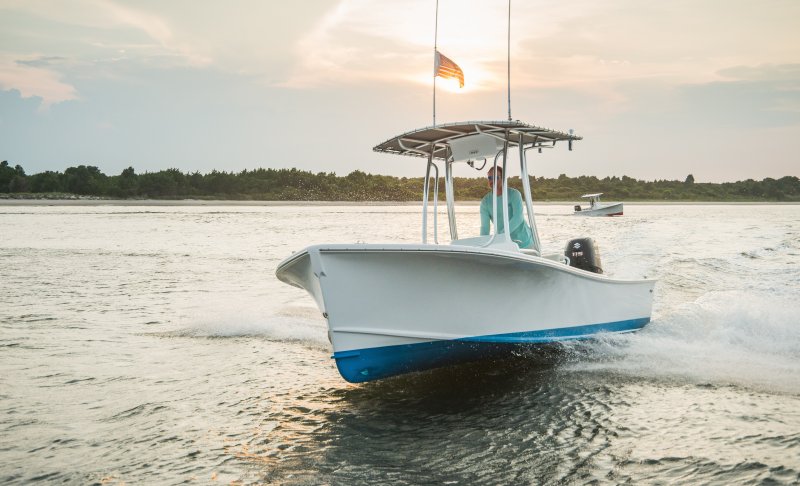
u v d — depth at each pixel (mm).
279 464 4512
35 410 5613
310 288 6984
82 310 10406
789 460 4363
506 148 6945
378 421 5422
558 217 52469
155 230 32094
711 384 6309
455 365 6832
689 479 4125
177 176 122938
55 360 7320
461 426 5277
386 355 6270
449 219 7879
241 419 5461
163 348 8008
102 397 6020
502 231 7164
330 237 26203
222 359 7508
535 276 6617
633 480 4152
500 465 4461
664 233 28375
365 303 5988
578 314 7398
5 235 28047
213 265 17000
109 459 4578
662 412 5488
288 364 7324
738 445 4664
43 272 15352
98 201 105125
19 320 9523
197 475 4320
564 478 4223
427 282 6109
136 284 13453
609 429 5109
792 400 5750
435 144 7496
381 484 4188
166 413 5586
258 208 82312
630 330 8328
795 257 17078
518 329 6828
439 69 7496
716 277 13422
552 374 6844
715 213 65938
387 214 57719
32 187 111938
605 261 16125
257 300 11508
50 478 4254
